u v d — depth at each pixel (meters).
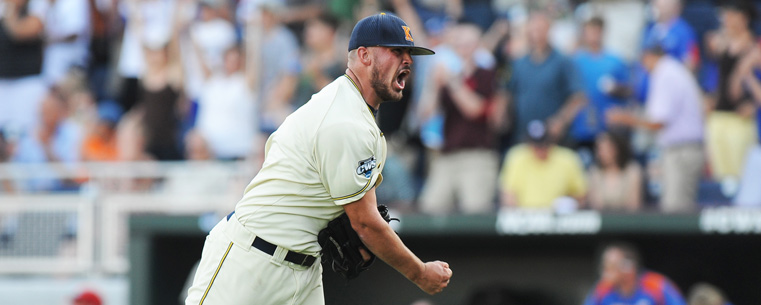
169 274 30.27
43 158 37.12
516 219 27.34
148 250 28.83
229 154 35.75
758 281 29.62
